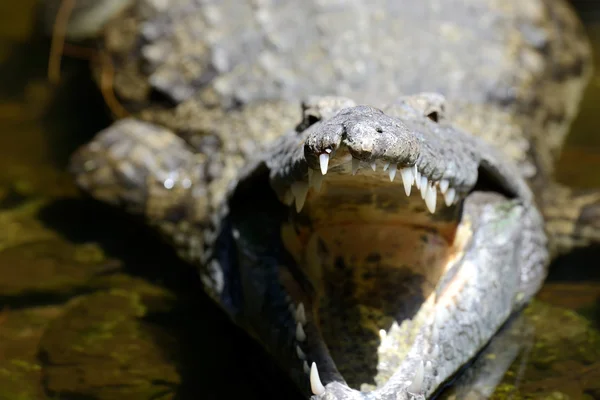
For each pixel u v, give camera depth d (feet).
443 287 21.94
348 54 32.81
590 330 24.08
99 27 39.55
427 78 32.09
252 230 23.56
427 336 20.74
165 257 30.22
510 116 32.09
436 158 19.89
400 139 17.97
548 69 36.27
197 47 34.63
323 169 17.97
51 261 29.30
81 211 32.76
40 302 26.68
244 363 23.50
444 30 34.35
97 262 29.45
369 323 21.67
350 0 34.76
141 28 36.35
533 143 31.83
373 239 23.49
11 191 34.04
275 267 22.25
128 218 31.37
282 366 21.30
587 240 29.01
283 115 31.09
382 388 19.17
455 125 24.38
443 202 22.20
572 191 30.68
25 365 23.16
